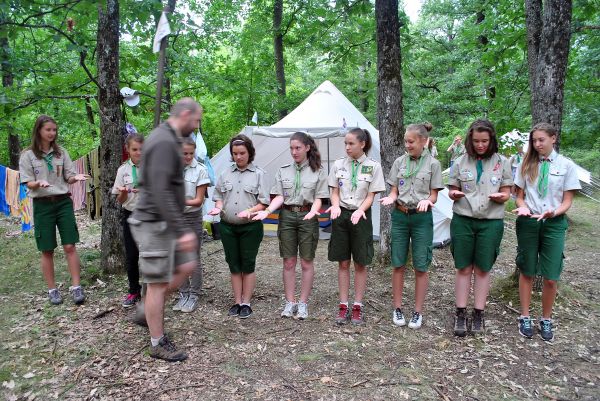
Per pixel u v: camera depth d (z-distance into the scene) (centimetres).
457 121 1688
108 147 495
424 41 898
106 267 511
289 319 405
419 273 378
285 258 404
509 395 287
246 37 1262
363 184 379
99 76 486
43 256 428
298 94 1389
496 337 368
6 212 835
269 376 308
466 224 365
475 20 1408
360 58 814
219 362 325
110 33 481
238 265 407
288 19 1251
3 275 534
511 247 705
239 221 393
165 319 400
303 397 284
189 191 396
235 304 417
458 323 373
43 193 413
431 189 374
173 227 267
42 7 489
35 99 562
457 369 318
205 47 1172
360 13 645
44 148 416
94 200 894
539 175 359
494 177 356
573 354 340
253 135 726
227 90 1067
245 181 394
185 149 390
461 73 1462
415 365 324
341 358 333
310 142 392
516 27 704
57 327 380
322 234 759
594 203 1146
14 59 597
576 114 1111
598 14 870
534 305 429
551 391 292
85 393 285
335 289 490
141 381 298
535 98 459
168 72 906
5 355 334
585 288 501
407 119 1661
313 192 391
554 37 436
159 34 314
